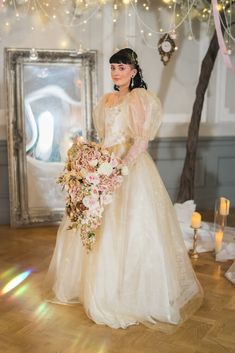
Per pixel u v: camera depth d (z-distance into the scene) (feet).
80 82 13.92
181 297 8.21
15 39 13.52
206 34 15.14
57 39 13.89
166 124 15.43
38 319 7.70
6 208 14.26
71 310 8.06
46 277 9.00
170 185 15.96
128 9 14.17
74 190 7.47
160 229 7.73
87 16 13.99
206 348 6.77
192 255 11.15
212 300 8.56
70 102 13.96
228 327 7.45
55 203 14.24
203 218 15.20
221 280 9.64
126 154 7.95
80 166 7.42
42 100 13.73
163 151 15.61
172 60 15.11
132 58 7.89
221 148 16.42
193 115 13.07
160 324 7.45
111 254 7.52
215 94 15.76
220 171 16.63
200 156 16.15
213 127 16.07
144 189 7.67
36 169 13.96
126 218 7.55
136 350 6.70
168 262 7.77
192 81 15.49
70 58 13.70
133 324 7.48
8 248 11.82
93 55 13.87
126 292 7.48
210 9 13.88
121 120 7.91
